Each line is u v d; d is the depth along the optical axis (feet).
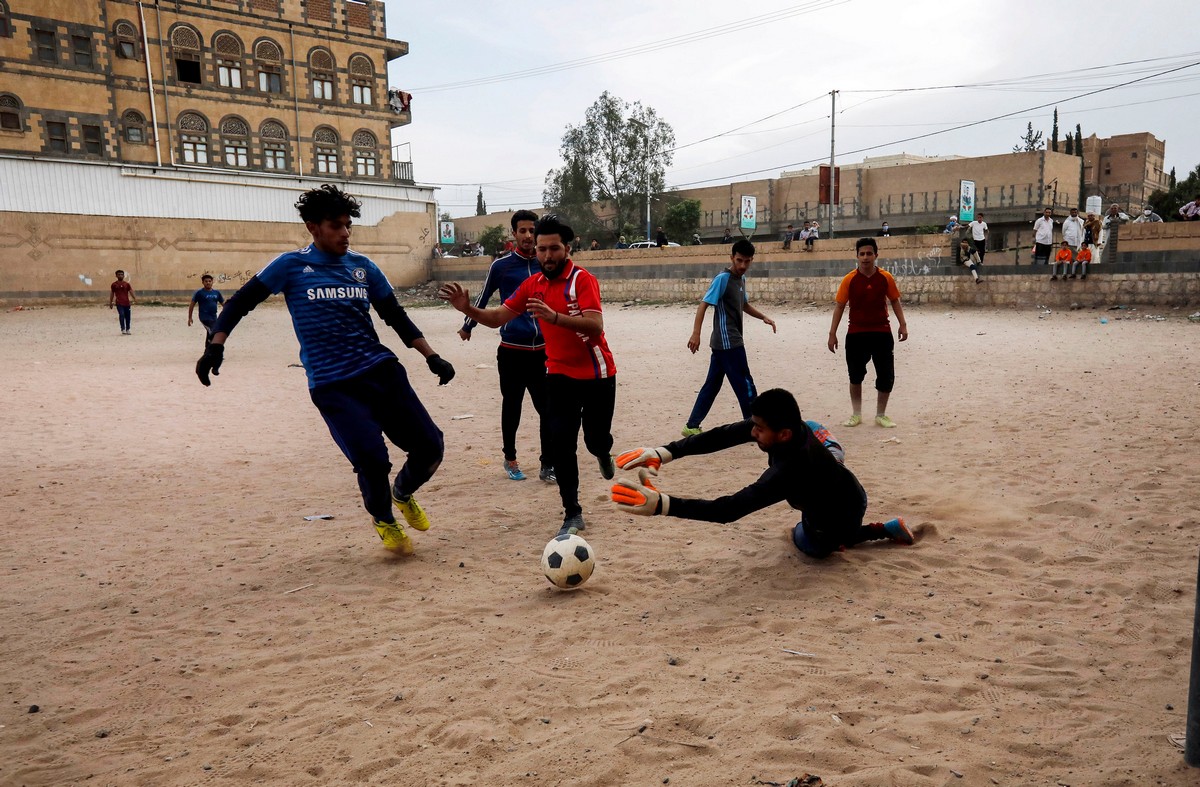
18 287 119.44
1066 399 30.07
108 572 15.57
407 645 11.87
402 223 158.71
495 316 16.56
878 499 18.63
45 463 25.75
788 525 17.44
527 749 8.94
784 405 12.70
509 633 12.21
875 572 14.26
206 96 133.90
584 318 15.79
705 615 12.69
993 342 51.19
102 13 123.34
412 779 8.45
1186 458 20.59
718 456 24.76
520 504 19.93
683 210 202.90
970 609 12.60
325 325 14.94
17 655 11.89
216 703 10.31
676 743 8.91
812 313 85.66
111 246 126.52
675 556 15.65
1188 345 44.16
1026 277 73.26
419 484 16.31
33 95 118.83
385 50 153.89
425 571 15.20
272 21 139.13
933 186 180.75
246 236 138.82
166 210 131.03
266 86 140.46
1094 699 9.71
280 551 16.71
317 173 146.92
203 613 13.42
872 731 9.05
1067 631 11.62
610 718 9.55
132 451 27.63
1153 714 9.27
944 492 18.98
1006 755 8.54
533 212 21.26
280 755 9.00
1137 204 252.83
